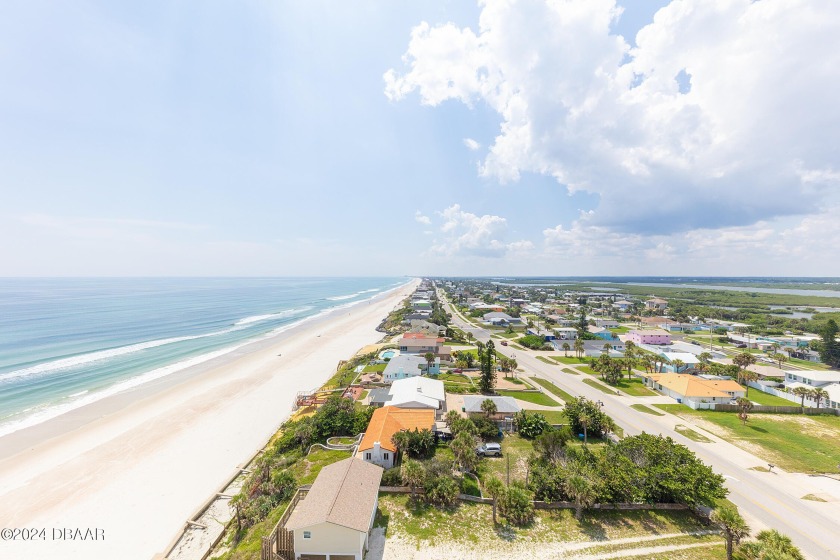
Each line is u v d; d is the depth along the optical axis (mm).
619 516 32438
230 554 28453
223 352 99938
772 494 36406
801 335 125250
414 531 30328
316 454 42844
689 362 80312
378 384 69750
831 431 51500
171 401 63000
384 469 39031
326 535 26750
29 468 42000
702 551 28641
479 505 33812
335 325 147125
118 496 36875
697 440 48188
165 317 158375
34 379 73938
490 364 66312
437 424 50250
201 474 40781
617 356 94750
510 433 49125
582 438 48250
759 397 64688
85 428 52312
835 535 30781
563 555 28141
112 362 86938
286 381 74562
